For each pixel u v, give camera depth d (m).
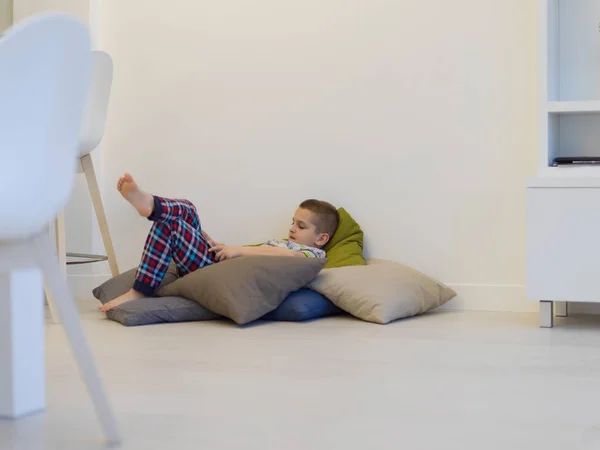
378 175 3.16
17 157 1.11
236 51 3.32
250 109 3.31
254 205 3.31
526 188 2.58
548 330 2.51
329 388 1.69
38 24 1.08
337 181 3.21
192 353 2.09
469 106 3.05
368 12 3.15
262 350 2.14
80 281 3.46
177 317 2.67
